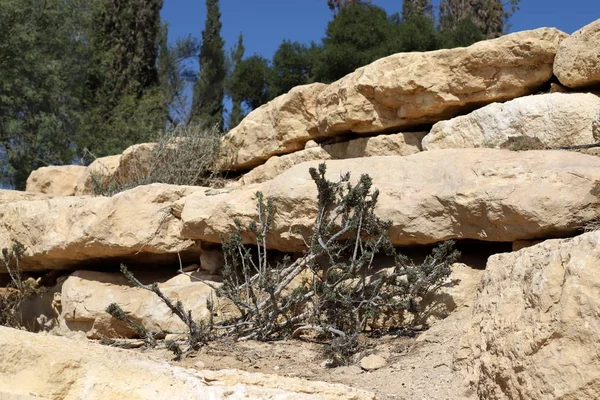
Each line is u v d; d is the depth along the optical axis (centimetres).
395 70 838
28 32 2238
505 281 489
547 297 418
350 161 718
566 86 757
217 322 702
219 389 400
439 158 673
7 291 934
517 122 735
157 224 816
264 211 719
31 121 2194
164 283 816
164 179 1073
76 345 415
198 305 743
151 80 2858
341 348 593
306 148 959
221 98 2795
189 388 401
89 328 818
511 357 431
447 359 530
